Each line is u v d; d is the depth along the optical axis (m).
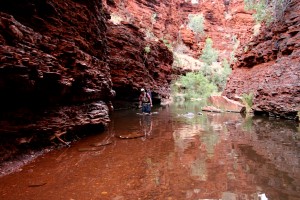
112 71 19.50
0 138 5.24
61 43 7.25
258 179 4.09
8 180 4.29
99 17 12.12
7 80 4.72
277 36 16.05
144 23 52.25
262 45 17.89
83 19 9.73
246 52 20.34
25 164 5.21
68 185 4.05
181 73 46.88
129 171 4.71
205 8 72.69
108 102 13.28
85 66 8.15
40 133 6.27
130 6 50.84
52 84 6.19
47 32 7.16
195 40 66.00
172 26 64.06
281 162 4.97
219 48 68.88
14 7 6.17
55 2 7.68
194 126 10.16
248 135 7.90
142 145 6.89
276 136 7.57
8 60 4.54
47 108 6.64
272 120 11.18
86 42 9.92
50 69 6.00
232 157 5.44
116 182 4.16
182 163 5.14
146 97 15.80
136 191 3.77
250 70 19.19
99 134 8.66
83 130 8.27
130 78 21.06
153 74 29.23
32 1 6.59
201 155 5.70
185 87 39.44
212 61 61.03
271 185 3.83
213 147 6.44
